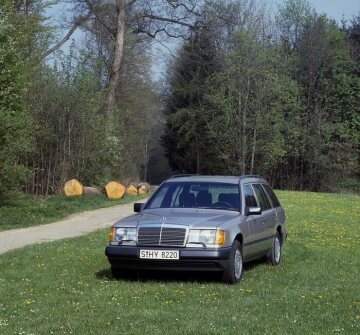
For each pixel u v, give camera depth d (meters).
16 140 20.52
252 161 50.88
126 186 34.38
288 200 31.92
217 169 57.16
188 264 9.77
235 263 10.19
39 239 16.11
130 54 51.50
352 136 52.38
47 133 29.16
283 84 50.47
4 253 13.23
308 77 54.59
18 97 20.44
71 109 30.09
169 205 11.27
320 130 52.38
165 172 77.12
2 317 7.59
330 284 10.30
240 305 8.38
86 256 12.90
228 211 10.95
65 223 20.08
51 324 7.24
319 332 7.11
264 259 12.52
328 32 55.84
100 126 31.06
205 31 44.56
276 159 52.59
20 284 9.84
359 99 52.56
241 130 51.44
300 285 10.17
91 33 46.97
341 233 17.98
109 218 21.72
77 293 9.16
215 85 53.25
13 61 20.27
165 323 7.30
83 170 30.80
